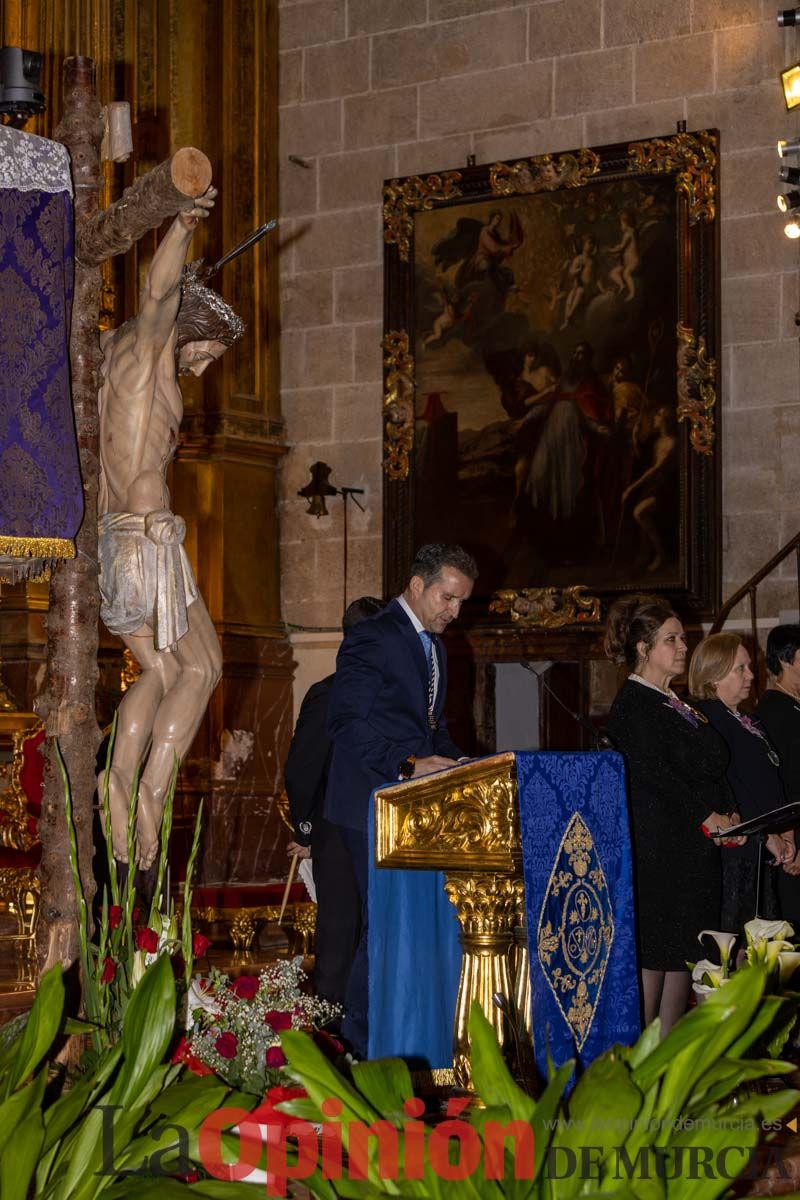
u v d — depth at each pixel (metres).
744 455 11.54
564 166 12.11
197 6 12.98
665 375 11.75
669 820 5.00
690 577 11.52
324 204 13.25
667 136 11.77
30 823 7.77
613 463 11.88
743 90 11.69
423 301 12.66
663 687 5.25
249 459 12.99
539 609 11.92
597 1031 4.37
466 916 4.50
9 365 4.48
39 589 10.98
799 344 11.39
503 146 12.53
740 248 11.62
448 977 4.78
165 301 4.90
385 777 4.73
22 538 4.45
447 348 12.55
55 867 4.44
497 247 12.39
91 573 4.63
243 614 12.81
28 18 11.15
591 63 12.23
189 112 12.95
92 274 4.74
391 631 4.93
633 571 11.75
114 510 5.06
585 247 12.07
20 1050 3.35
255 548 12.99
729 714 5.75
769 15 11.62
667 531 11.66
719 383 11.56
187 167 4.34
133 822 4.42
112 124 4.88
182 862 11.83
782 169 10.24
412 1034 4.68
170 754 5.02
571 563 11.97
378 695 4.86
